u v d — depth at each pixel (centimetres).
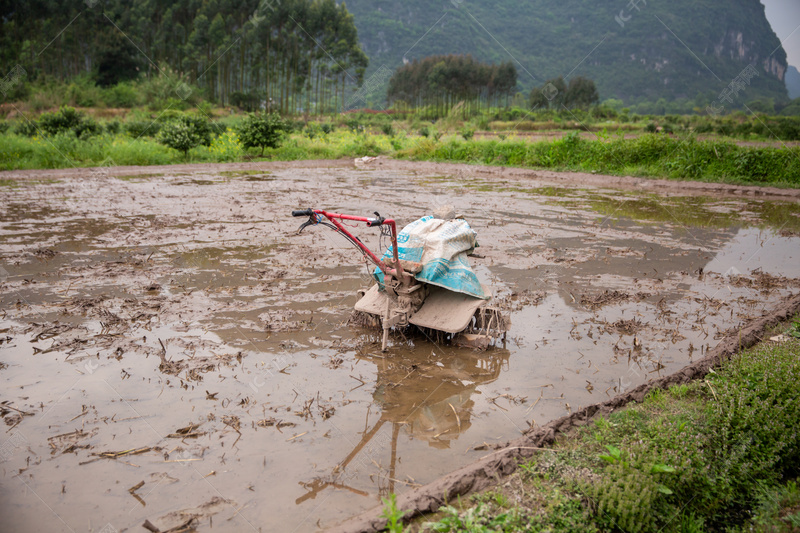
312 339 541
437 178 2012
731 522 324
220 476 330
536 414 412
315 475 334
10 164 2012
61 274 734
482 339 528
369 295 566
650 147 2123
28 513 295
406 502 298
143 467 338
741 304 667
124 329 550
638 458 327
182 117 2547
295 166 2420
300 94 7506
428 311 543
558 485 317
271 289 690
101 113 5238
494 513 292
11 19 6731
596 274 790
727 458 351
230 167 2302
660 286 736
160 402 414
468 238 580
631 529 289
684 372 466
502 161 2477
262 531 284
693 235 1070
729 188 1731
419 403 427
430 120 7200
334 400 426
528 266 827
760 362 452
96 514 296
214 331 552
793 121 4206
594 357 514
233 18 7175
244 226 1079
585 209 1355
